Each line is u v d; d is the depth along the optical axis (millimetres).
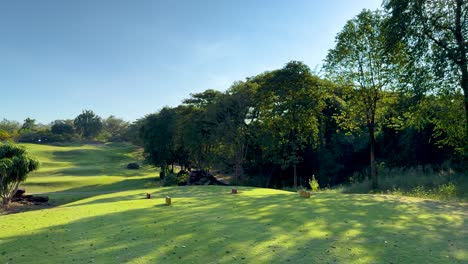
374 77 25062
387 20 20828
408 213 11031
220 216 10656
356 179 32469
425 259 6492
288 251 6945
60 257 6852
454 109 19828
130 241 7863
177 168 76438
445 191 17953
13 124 119625
